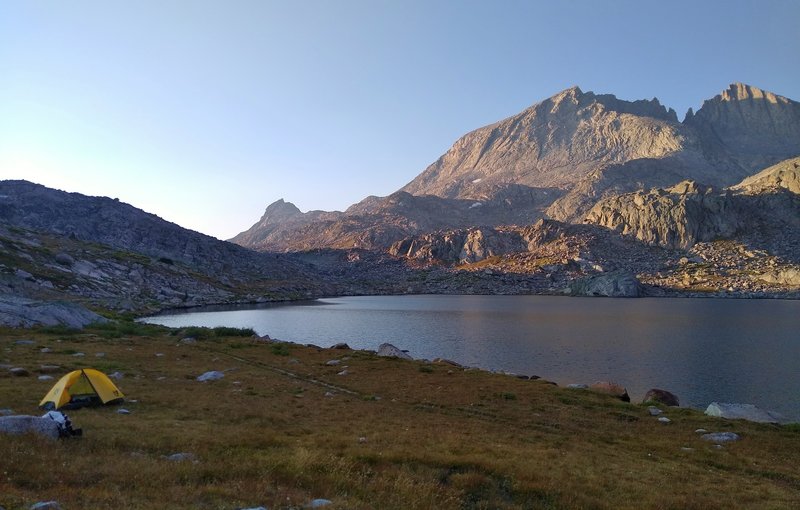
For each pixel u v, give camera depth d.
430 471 21.14
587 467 24.73
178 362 56.06
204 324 154.25
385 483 18.78
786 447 32.81
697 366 88.06
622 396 50.41
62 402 30.53
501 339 125.50
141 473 17.02
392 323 167.88
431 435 29.66
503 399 44.66
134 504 13.71
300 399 40.47
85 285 185.00
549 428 35.34
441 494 18.55
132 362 52.94
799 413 59.72
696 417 41.06
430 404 41.84
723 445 32.62
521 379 57.72
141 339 76.75
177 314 189.50
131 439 23.05
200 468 18.27
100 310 144.00
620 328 150.00
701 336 129.50
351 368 58.34
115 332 80.94
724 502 20.78
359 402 40.78
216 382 45.34
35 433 20.58
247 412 33.44
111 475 16.67
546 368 86.62
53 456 18.05
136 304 187.62
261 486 16.69
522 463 23.73
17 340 62.59
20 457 17.11
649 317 187.50
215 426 28.48
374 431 30.09
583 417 39.12
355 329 149.62
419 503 16.97
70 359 50.47
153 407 33.28
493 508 18.23
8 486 14.15
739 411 43.97
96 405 32.22
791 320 171.25
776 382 75.44
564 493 20.11
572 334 135.50
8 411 26.81
